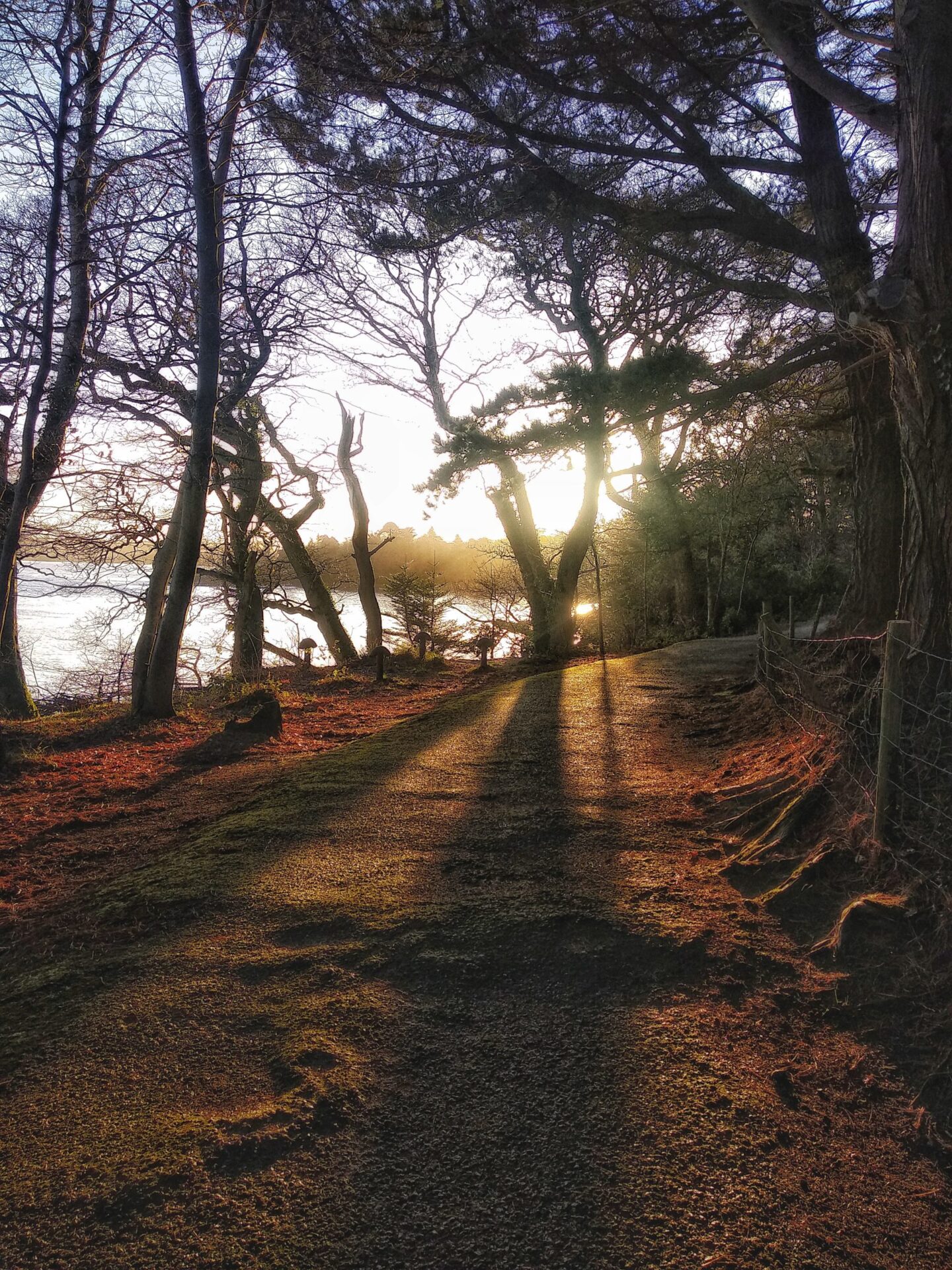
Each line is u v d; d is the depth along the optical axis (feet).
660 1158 8.63
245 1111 9.16
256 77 29.37
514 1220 7.79
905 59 16.94
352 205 33.35
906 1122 9.57
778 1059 10.52
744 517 78.54
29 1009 11.59
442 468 23.24
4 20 26.50
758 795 19.21
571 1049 10.42
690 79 26.89
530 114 26.81
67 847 19.21
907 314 16.69
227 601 64.49
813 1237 7.80
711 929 13.39
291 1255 7.34
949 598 16.70
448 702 40.57
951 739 15.46
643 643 79.61
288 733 32.55
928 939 12.47
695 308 37.78
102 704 43.91
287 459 64.85
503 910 14.02
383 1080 9.77
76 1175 8.24
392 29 24.49
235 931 13.65
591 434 22.30
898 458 25.96
